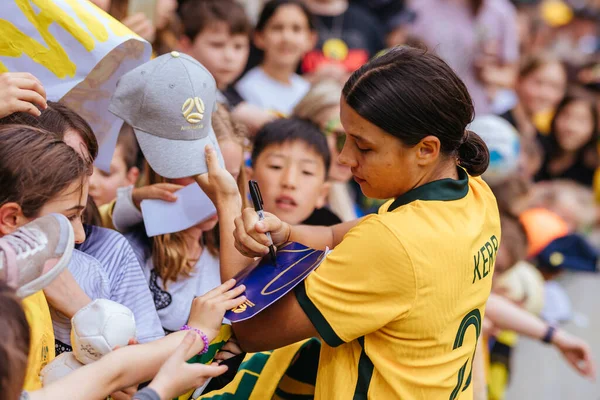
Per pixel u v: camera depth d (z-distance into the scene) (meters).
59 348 2.44
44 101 2.36
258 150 3.46
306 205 3.43
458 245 2.24
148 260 2.97
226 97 4.84
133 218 2.98
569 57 7.68
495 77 6.93
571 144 6.66
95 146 2.48
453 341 2.33
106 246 2.64
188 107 2.49
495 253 2.45
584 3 8.79
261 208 2.40
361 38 5.99
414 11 6.84
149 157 2.51
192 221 2.85
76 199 2.17
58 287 2.40
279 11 5.26
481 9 6.93
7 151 2.10
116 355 2.03
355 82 2.24
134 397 1.96
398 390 2.27
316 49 5.85
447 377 2.34
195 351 2.15
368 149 2.25
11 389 1.69
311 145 3.44
